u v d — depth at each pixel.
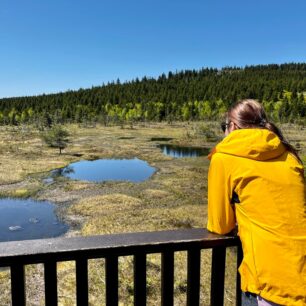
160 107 122.50
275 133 2.20
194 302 2.18
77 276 1.93
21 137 74.06
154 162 44.25
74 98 147.38
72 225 19.64
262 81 142.00
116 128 98.88
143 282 2.05
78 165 42.50
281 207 1.90
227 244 2.17
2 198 25.86
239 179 1.99
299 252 1.83
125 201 24.17
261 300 1.90
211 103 118.12
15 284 1.84
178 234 2.14
